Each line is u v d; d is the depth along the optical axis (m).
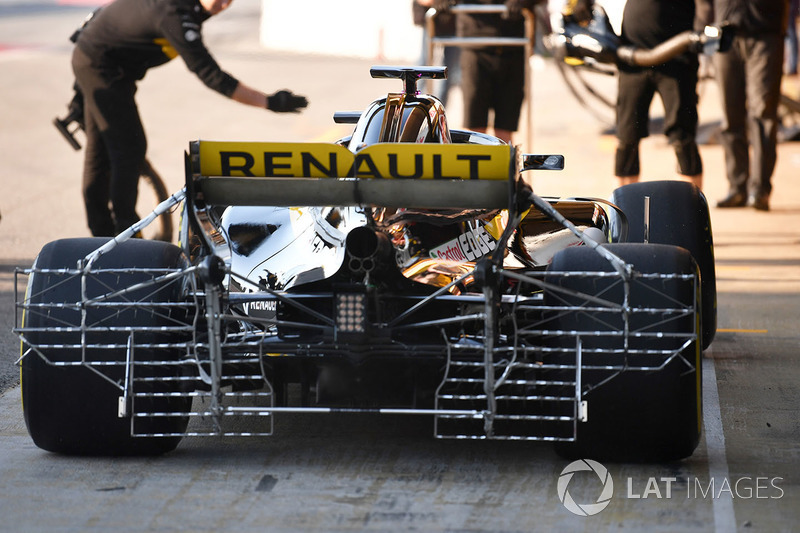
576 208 20.03
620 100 32.06
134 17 26.69
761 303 26.41
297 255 16.66
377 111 17.53
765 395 18.97
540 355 15.01
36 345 14.52
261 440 16.36
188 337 15.10
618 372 14.09
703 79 48.44
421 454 15.68
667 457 14.81
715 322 20.89
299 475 14.74
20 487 14.16
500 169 13.76
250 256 17.19
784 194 42.16
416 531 12.80
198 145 13.94
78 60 27.69
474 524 13.03
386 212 16.02
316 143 13.82
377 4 77.44
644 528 12.98
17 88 62.19
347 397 14.79
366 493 14.05
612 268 14.59
